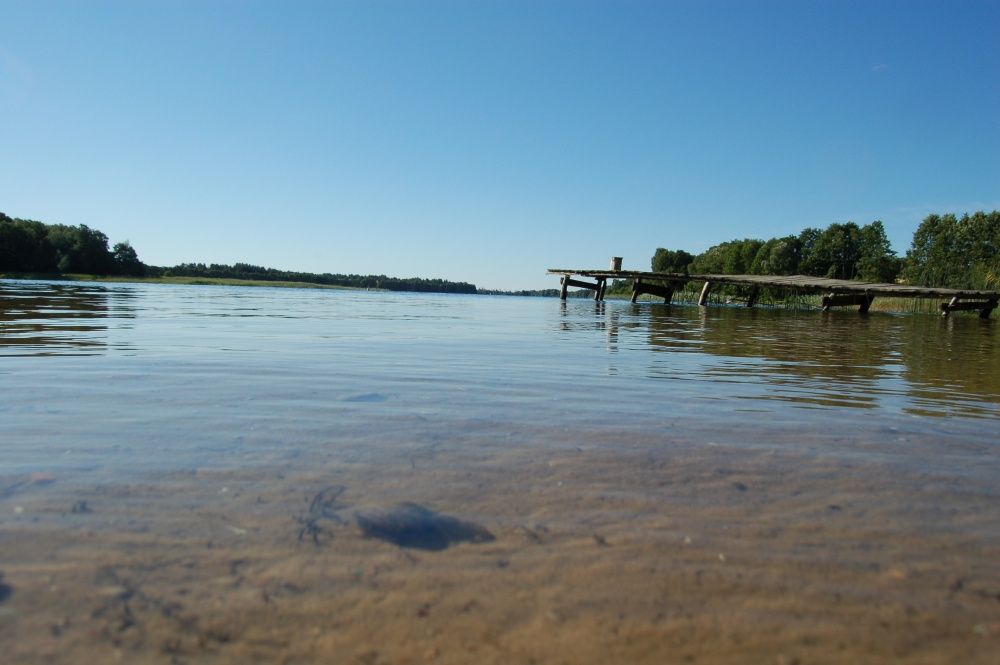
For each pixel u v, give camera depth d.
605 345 6.68
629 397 3.45
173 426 2.57
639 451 2.33
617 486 1.94
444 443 2.39
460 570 1.37
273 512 1.66
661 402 3.31
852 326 11.79
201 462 2.08
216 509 1.67
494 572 1.37
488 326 9.80
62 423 2.58
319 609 1.20
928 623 1.20
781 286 19.44
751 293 23.39
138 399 3.12
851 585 1.34
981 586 1.35
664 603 1.26
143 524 1.56
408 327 9.27
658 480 2.00
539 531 1.59
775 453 2.34
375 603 1.23
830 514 1.74
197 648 1.07
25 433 2.40
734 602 1.27
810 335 8.92
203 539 1.49
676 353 5.94
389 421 2.74
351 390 3.51
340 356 5.19
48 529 1.52
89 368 4.14
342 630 1.14
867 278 45.41
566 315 14.52
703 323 11.69
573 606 1.24
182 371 4.10
